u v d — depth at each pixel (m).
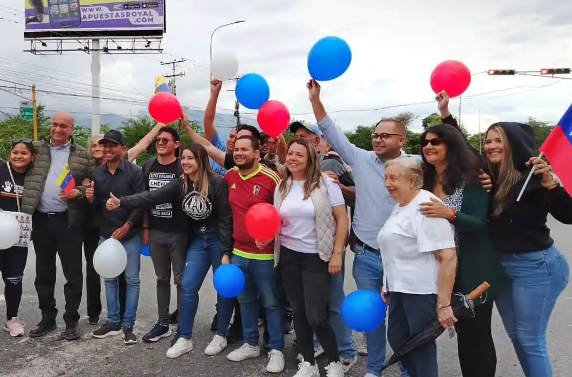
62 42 25.77
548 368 2.67
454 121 3.22
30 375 3.44
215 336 3.89
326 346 3.21
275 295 3.53
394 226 2.58
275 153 4.57
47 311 4.22
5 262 4.14
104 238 4.20
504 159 2.61
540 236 2.63
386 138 3.12
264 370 3.55
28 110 23.55
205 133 4.41
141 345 4.00
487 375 2.66
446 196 2.66
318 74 3.27
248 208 3.48
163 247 4.07
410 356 2.69
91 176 4.19
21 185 4.08
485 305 2.61
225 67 4.02
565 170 2.69
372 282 3.22
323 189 3.17
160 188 3.78
